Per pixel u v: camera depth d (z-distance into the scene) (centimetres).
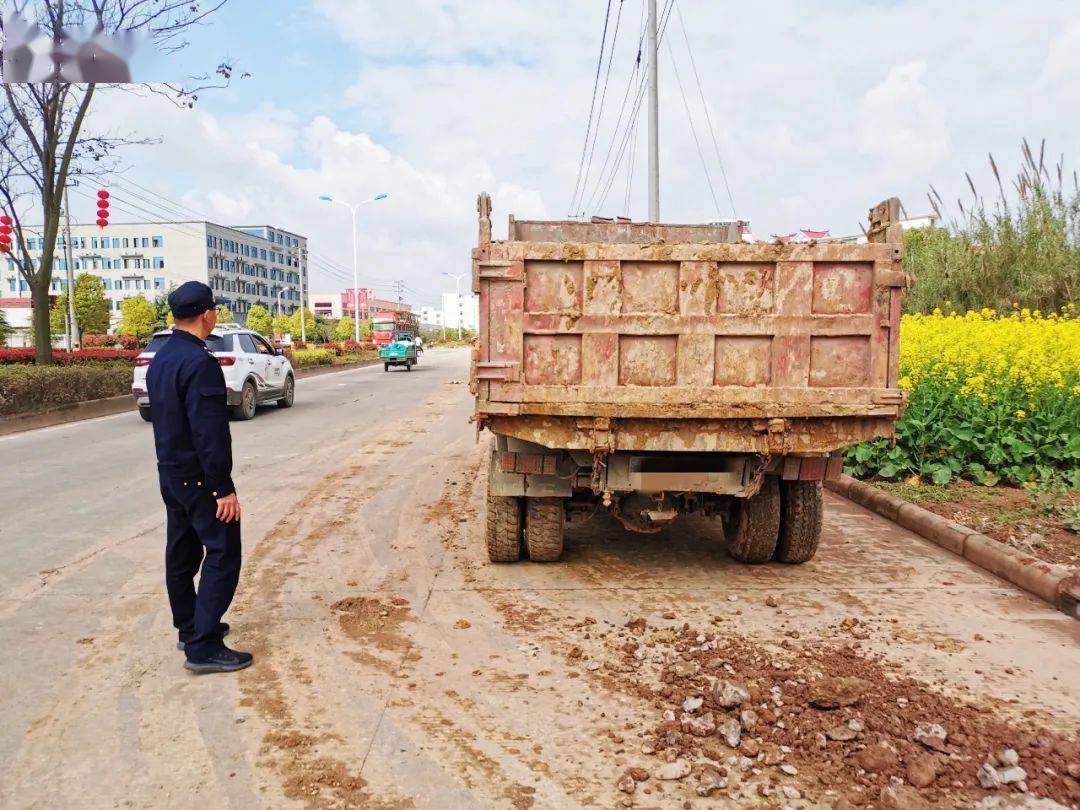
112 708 348
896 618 457
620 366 466
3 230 1767
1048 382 812
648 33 1614
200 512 379
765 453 471
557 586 519
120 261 12212
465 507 753
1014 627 443
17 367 1558
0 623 451
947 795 279
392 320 6900
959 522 635
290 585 521
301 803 277
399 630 441
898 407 464
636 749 313
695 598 494
